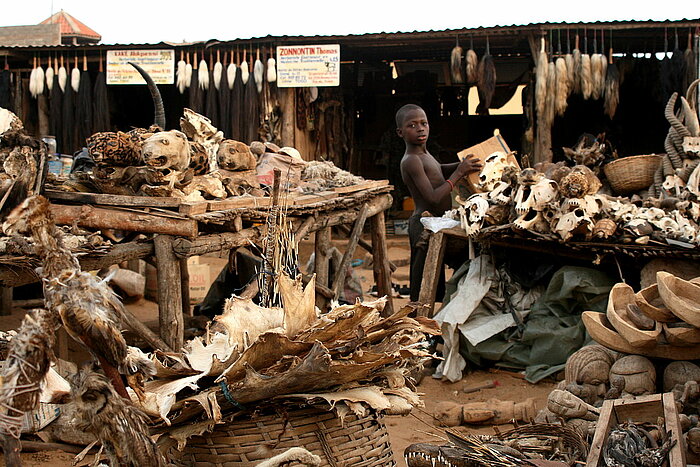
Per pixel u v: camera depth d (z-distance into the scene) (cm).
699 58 1299
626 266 646
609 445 341
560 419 409
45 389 273
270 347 325
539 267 682
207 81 1419
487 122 1975
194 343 370
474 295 675
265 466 289
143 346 731
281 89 1453
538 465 351
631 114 1688
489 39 1476
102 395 238
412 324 371
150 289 992
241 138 1417
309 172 838
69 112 1463
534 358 646
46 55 1484
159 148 545
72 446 472
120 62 1444
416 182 794
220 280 843
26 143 537
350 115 1894
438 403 568
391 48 1666
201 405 309
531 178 614
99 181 564
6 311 807
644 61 1510
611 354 497
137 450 240
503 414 536
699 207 667
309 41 1420
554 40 1402
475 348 664
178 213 523
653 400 374
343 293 873
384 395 338
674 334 460
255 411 325
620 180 795
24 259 467
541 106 1334
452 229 716
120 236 648
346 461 331
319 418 330
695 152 726
